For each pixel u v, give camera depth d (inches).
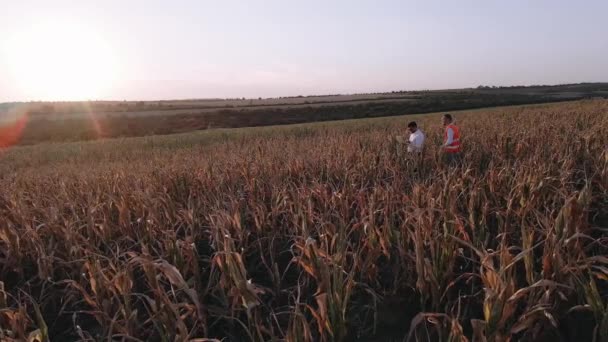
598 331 152.5
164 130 2551.7
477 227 214.7
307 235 193.0
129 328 158.9
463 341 124.0
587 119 642.2
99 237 261.0
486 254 147.3
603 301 161.0
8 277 247.6
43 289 208.4
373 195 244.4
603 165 303.1
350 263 205.2
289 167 390.0
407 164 386.6
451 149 419.8
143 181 390.0
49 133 2512.3
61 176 567.5
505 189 254.7
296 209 249.4
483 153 439.8
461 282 191.9
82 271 204.4
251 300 151.9
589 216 245.1
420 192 239.8
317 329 169.0
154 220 250.7
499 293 134.1
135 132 2488.9
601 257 141.9
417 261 170.2
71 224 249.4
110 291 185.0
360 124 1343.5
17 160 1157.1
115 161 908.0
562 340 147.9
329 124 1518.2
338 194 252.5
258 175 377.1
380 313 182.7
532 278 152.7
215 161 499.5
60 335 193.9
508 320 146.9
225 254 171.3
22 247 252.2
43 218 297.7
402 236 197.3
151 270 166.7
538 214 193.8
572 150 364.5
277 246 246.1
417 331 168.4
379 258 221.5
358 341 167.8
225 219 229.8
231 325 176.1
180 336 139.2
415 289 183.0
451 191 226.8
